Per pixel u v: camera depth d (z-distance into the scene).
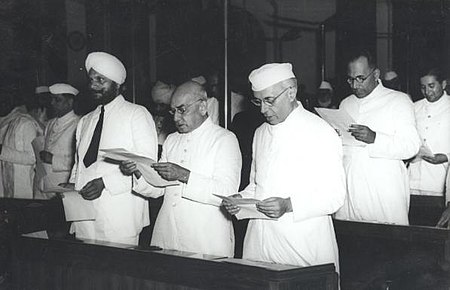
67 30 12.02
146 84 11.64
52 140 8.06
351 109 6.07
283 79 4.65
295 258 4.63
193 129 5.28
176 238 5.27
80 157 5.85
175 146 5.39
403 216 5.93
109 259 4.94
